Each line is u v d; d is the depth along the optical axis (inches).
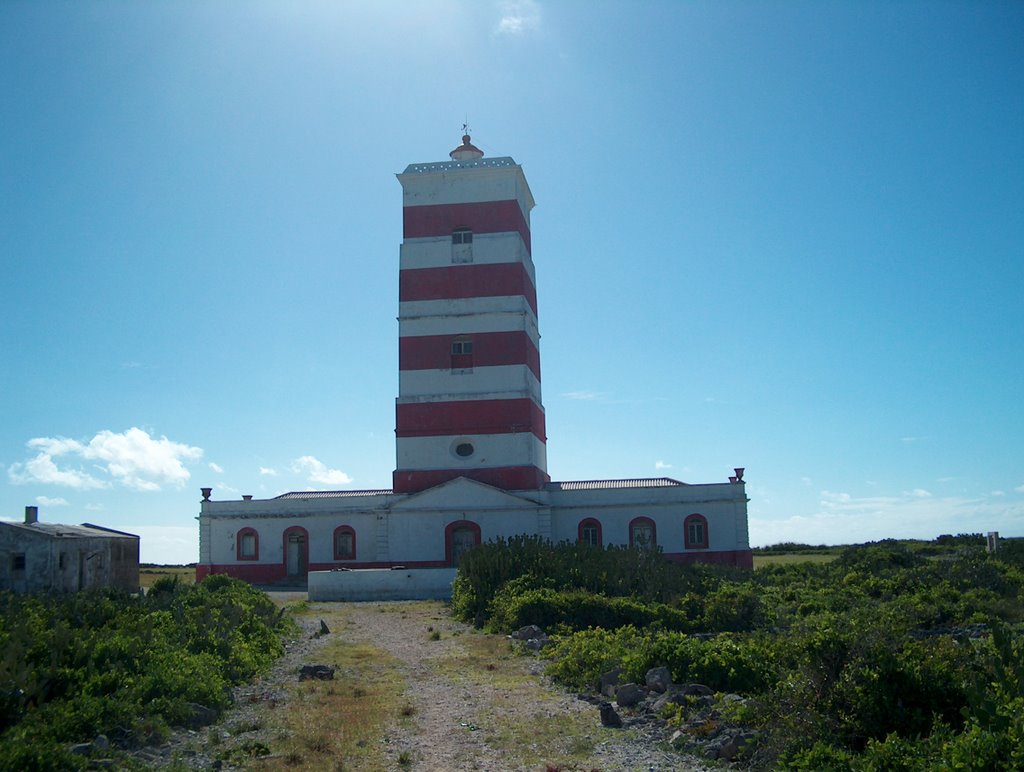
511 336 2046.0
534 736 585.9
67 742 534.9
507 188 2095.2
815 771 454.6
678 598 1159.6
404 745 568.4
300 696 712.4
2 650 613.9
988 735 411.2
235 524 2085.4
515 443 2017.7
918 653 558.3
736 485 2030.0
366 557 2031.3
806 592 1382.9
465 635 1088.2
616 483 2181.3
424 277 2084.2
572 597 1085.8
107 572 1349.7
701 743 544.1
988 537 1942.7
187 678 663.8
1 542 1203.2
